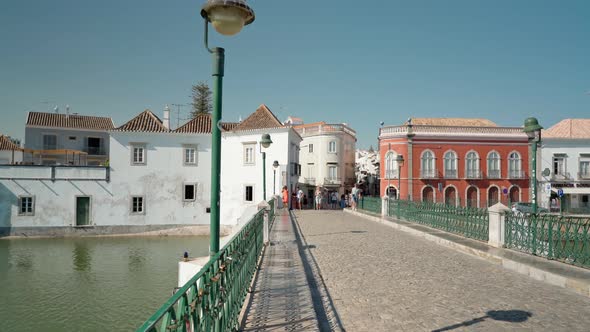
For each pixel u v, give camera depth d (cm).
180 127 3781
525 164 4459
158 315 229
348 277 919
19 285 2066
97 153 5072
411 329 590
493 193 4428
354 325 607
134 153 3550
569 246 980
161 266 2481
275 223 2070
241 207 3659
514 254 1120
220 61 488
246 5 473
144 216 3544
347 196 4656
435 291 802
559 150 4488
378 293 786
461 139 4403
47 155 4788
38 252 2820
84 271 2347
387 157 4475
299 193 3497
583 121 5103
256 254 996
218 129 489
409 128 4375
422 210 1948
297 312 619
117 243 3178
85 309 1734
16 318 1622
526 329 590
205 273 370
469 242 1353
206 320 358
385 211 2520
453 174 4381
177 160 3641
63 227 3388
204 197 3684
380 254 1220
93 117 5294
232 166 3738
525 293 789
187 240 3366
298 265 1006
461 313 664
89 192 3441
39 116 4950
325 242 1462
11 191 3322
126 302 1830
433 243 1462
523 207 3728
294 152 3847
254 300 686
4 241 3186
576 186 4472
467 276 935
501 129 4475
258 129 3606
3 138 4597
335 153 5150
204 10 475
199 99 6788
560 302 728
